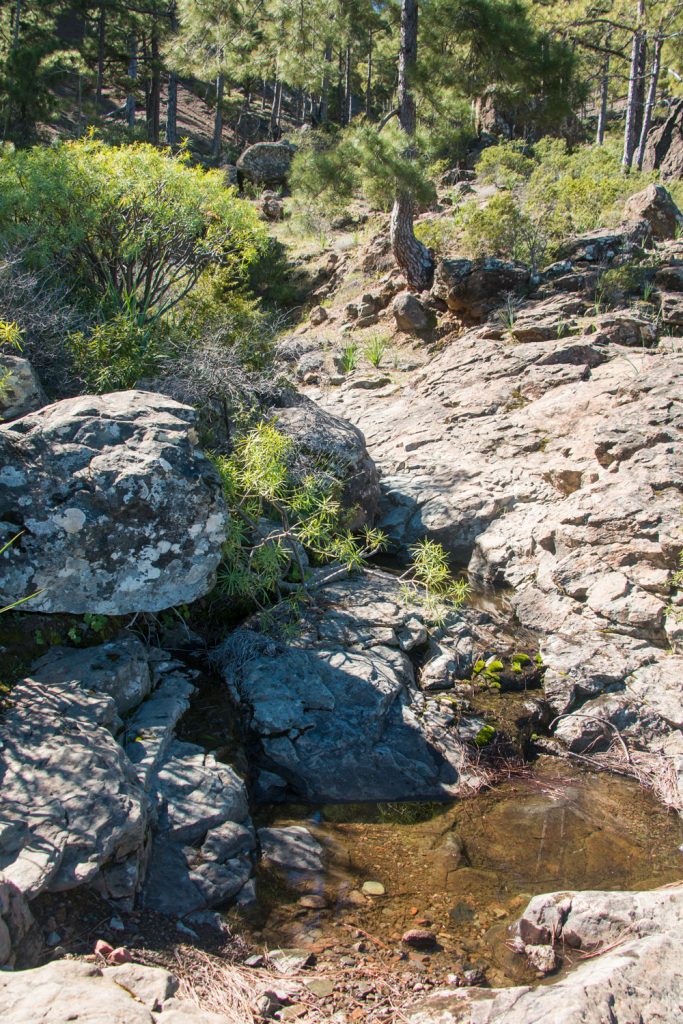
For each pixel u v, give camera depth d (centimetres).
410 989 320
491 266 1315
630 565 648
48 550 444
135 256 895
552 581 667
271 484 545
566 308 1190
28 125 2516
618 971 304
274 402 776
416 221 1839
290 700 491
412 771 468
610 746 510
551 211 1428
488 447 901
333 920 361
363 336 1502
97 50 3378
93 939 318
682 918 343
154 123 3334
